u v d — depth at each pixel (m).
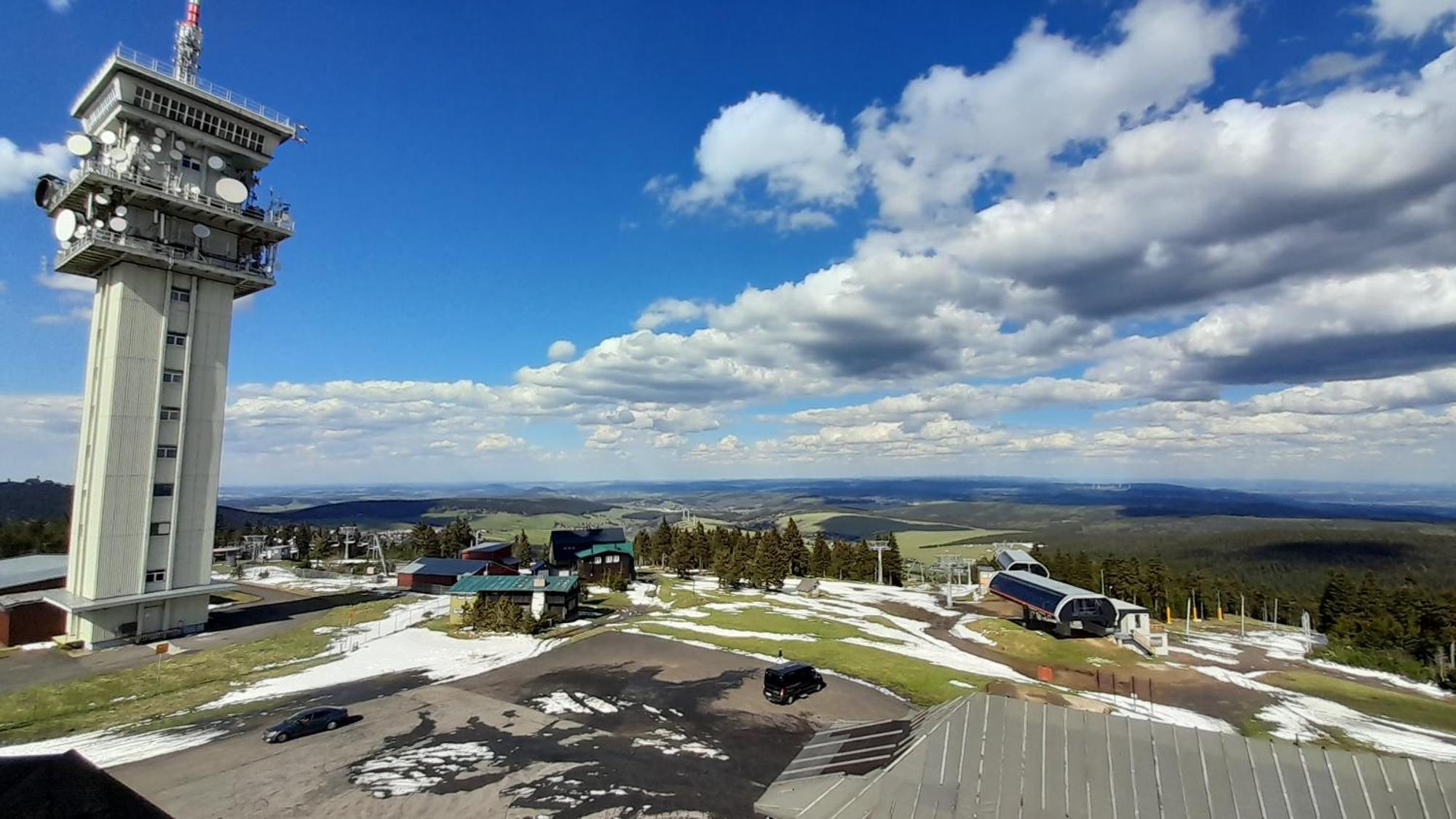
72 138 48.66
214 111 54.59
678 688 36.31
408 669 41.41
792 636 51.69
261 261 57.53
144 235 51.47
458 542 118.38
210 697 35.62
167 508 51.91
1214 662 49.47
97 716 32.47
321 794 23.53
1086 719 14.98
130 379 50.41
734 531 117.94
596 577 86.50
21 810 9.12
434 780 24.67
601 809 22.53
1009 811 14.02
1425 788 12.19
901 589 89.94
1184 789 13.45
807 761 17.80
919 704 33.91
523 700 34.25
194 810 22.33
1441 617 62.84
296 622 58.38
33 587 62.16
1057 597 55.19
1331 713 36.66
